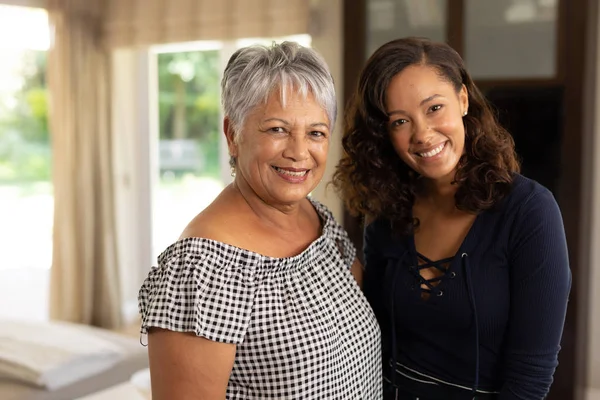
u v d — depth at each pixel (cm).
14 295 497
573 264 238
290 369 117
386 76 132
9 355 226
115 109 457
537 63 245
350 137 150
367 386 133
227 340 113
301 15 364
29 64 464
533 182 133
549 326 127
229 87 123
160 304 113
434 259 142
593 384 305
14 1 426
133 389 209
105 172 450
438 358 142
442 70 130
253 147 121
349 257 151
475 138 135
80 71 433
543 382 128
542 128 244
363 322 133
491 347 136
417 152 133
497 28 252
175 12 412
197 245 115
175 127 472
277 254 128
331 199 335
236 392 121
